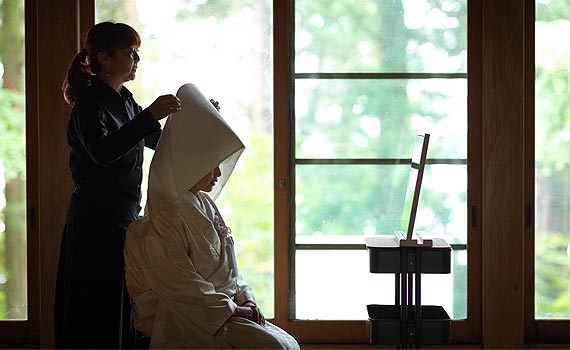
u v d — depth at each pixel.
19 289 4.29
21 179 4.25
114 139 3.13
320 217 4.33
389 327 3.55
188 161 3.21
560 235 4.30
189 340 3.12
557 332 4.31
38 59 4.12
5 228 4.27
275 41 4.25
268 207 4.32
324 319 4.34
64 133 4.13
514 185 4.19
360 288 4.34
